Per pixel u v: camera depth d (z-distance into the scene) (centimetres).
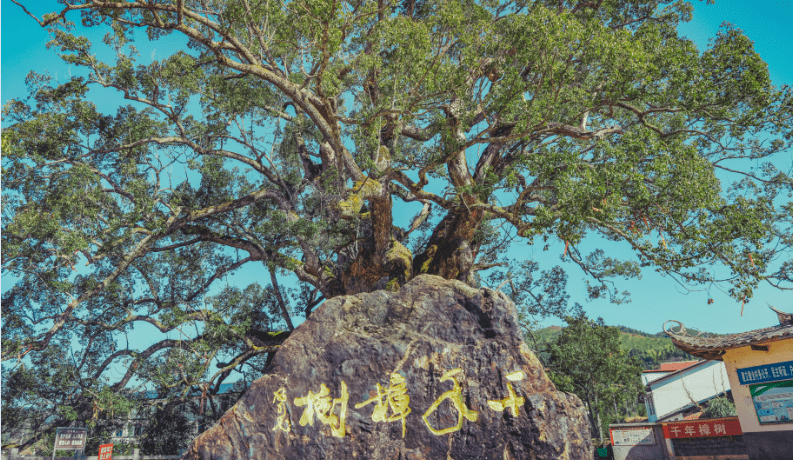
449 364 772
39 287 2134
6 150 1842
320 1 1225
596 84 1470
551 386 771
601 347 3275
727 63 1359
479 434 739
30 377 2123
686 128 1567
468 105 1562
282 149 2272
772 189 1695
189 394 2264
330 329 795
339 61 1712
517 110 1449
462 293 825
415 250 2539
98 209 1931
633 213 1365
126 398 2084
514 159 1822
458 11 1451
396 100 1502
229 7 1447
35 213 1892
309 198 2066
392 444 734
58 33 1822
